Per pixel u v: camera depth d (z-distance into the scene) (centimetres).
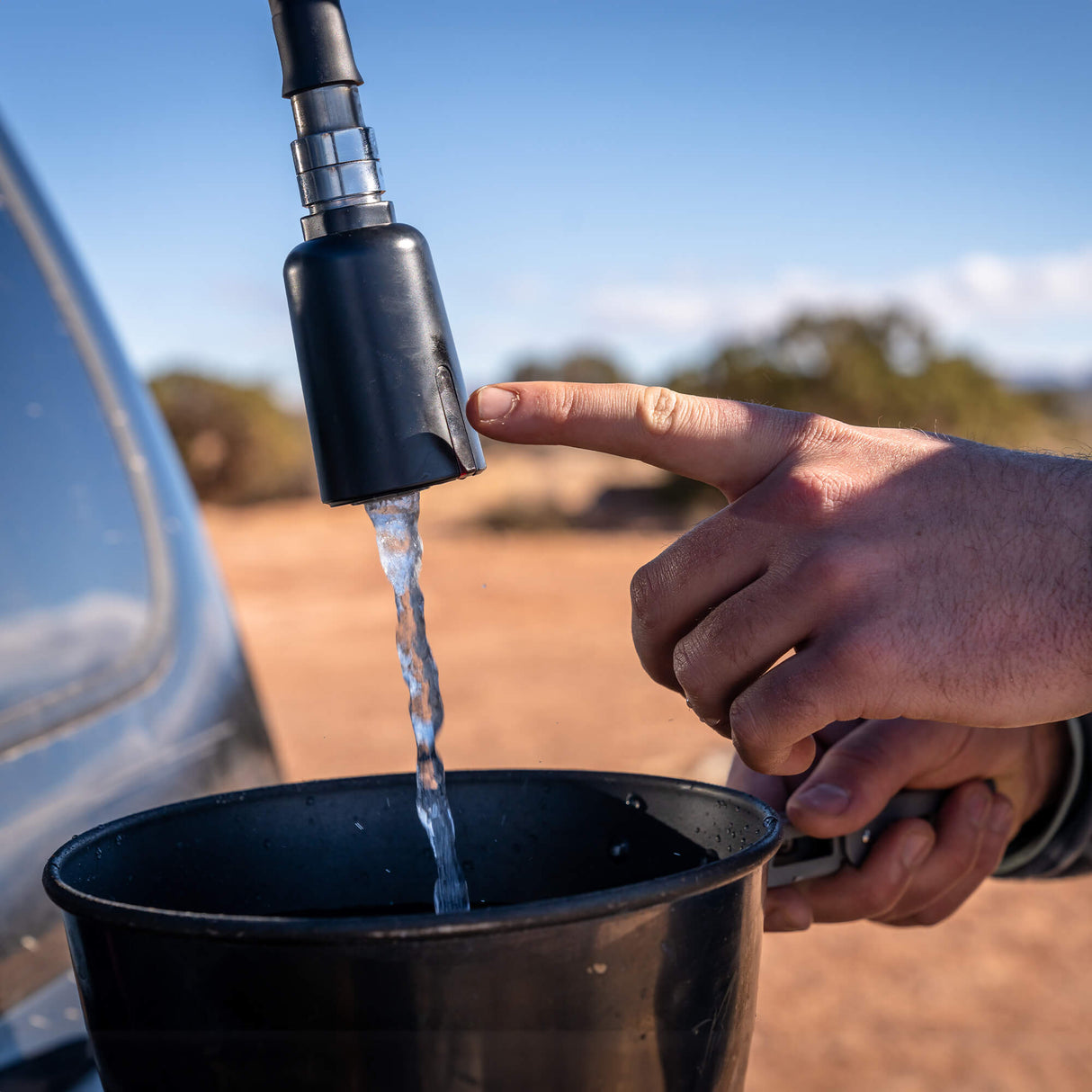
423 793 67
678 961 50
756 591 73
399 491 60
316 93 61
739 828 64
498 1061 46
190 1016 47
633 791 73
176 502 133
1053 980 391
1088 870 112
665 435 76
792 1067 330
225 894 69
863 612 71
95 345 129
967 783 99
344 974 45
